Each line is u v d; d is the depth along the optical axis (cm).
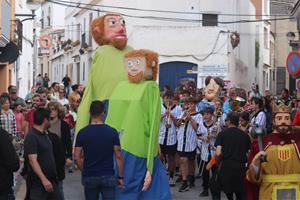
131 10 3759
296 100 1922
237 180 1089
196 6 3788
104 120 1127
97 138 910
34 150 914
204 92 2006
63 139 1225
